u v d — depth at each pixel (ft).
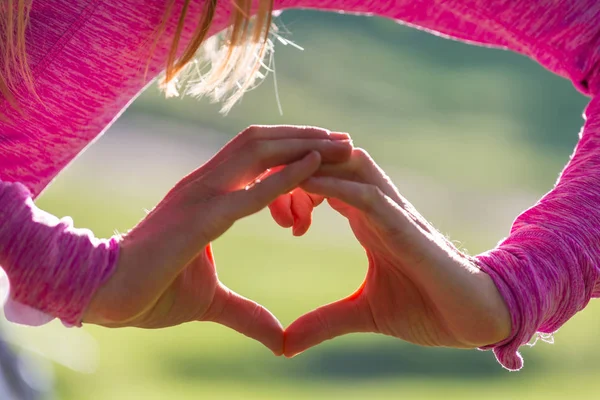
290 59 53.62
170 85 5.04
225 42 4.92
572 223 4.93
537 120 53.36
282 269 28.30
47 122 4.96
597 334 23.84
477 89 57.21
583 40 5.20
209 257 5.02
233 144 4.83
